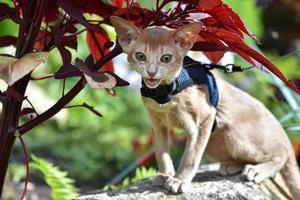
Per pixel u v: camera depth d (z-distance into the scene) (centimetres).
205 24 213
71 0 220
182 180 229
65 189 309
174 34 205
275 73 204
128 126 574
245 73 494
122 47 210
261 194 241
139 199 224
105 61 215
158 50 203
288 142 275
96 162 521
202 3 200
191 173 230
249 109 259
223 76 503
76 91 213
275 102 462
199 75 228
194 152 230
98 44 244
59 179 309
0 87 459
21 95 206
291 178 275
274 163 262
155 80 203
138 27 214
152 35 204
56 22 248
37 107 518
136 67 207
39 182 434
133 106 589
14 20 221
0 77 166
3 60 172
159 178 236
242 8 492
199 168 319
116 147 542
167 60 204
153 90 216
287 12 671
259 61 204
